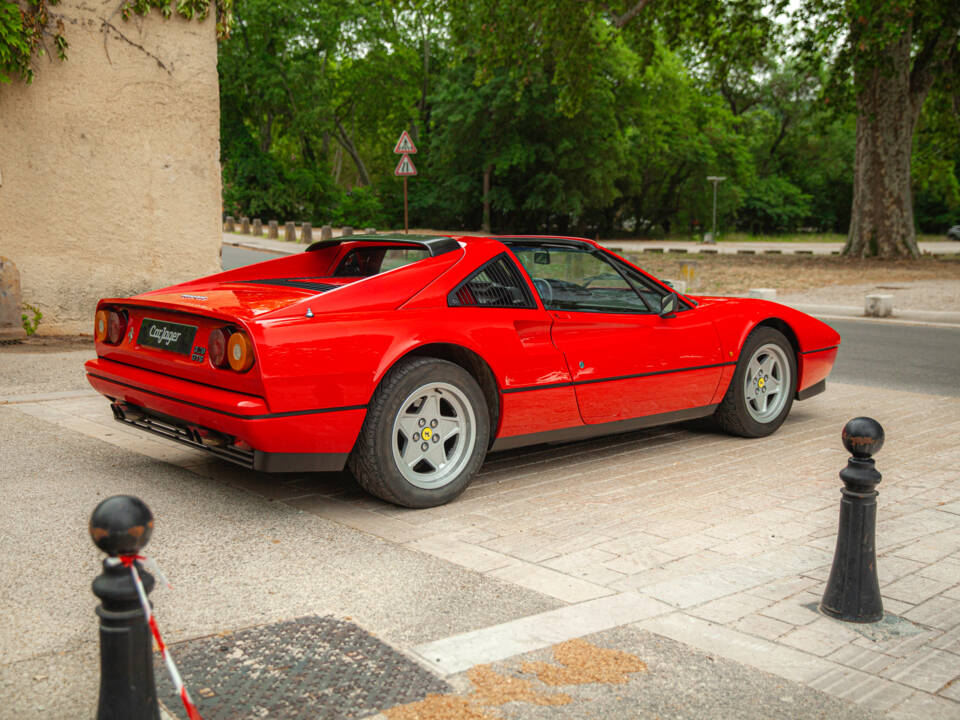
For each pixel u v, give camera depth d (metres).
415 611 3.06
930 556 3.65
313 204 55.09
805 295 17.89
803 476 4.99
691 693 2.50
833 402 7.29
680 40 25.81
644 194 57.44
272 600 3.14
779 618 3.03
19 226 9.25
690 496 4.57
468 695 2.47
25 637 2.80
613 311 5.11
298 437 3.87
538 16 23.66
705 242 46.56
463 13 24.11
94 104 9.49
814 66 24.27
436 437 4.33
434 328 4.23
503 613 3.06
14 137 9.07
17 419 6.03
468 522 4.11
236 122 51.59
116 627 1.79
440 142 47.81
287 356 3.78
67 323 9.66
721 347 5.61
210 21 10.13
